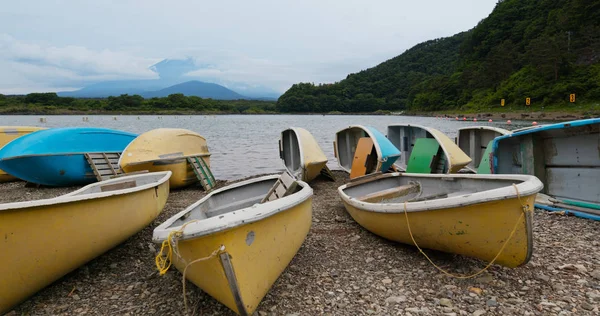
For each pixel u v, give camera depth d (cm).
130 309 418
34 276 414
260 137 3294
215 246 338
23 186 1218
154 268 529
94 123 6134
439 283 452
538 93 7325
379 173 803
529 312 380
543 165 806
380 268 504
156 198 661
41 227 402
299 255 561
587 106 6159
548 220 680
